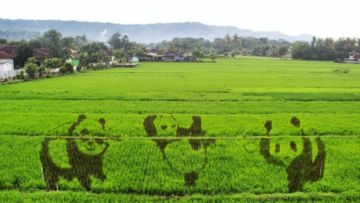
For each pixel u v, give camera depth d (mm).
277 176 17797
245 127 27859
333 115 32969
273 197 15656
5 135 24156
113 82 60562
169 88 52562
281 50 198125
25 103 38500
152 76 73938
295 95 46000
